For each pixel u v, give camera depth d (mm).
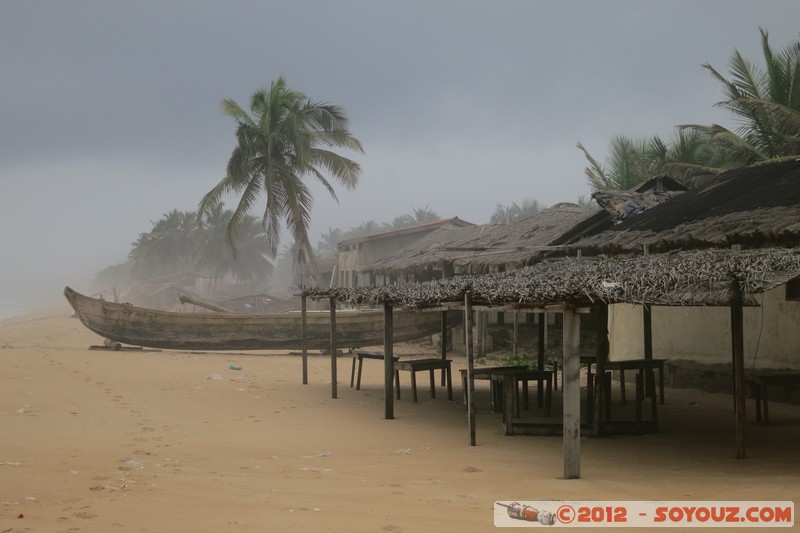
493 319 27844
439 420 13570
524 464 9586
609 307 20031
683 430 12055
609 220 23000
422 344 31391
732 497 7301
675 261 9664
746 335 15430
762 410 13875
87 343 33438
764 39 27156
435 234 36844
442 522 6469
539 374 13859
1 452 9656
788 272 8055
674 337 17438
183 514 6656
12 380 17422
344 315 27078
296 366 23750
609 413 12406
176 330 26906
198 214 40344
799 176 16141
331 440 11438
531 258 23109
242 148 38969
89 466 9016
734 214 15172
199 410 14086
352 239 42562
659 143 34938
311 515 6660
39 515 6559
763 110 27531
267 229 41250
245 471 8891
